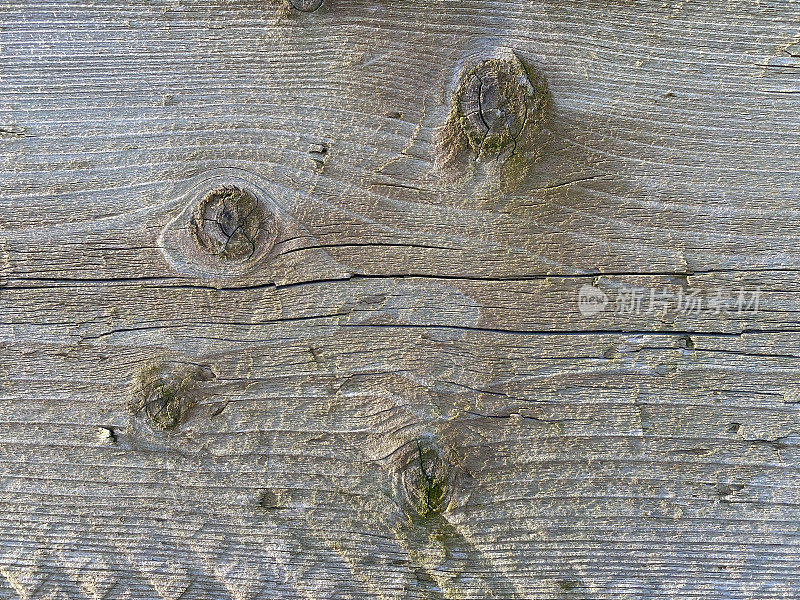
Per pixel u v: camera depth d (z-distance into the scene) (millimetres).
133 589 230
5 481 230
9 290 230
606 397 231
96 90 226
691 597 229
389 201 228
